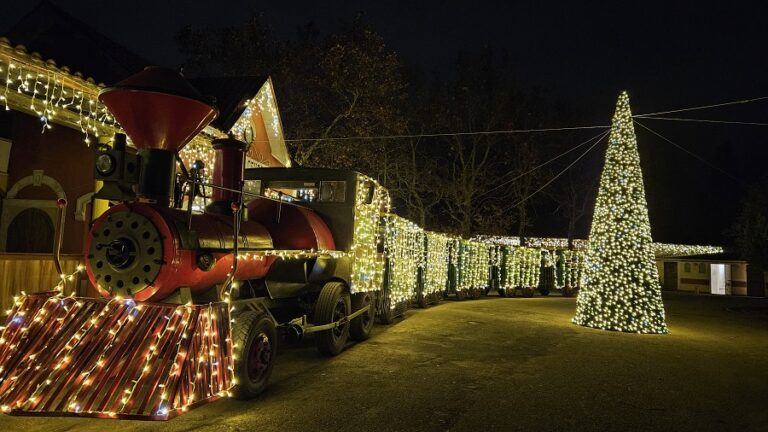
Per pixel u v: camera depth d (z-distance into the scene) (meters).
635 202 13.22
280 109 20.53
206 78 16.62
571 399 6.37
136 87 5.19
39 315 4.89
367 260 9.67
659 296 12.97
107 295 5.05
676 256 37.50
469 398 6.19
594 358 9.10
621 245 13.13
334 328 8.28
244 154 6.68
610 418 5.70
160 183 5.31
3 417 5.01
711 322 16.31
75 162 9.92
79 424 4.88
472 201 32.84
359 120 20.23
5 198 9.95
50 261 7.91
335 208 8.89
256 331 5.80
